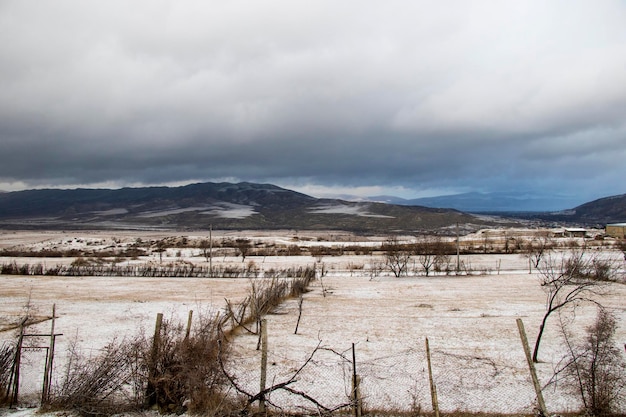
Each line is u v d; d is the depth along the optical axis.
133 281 55.03
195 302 37.16
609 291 38.69
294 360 18.98
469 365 18.16
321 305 35.25
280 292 37.56
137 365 14.00
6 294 42.16
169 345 13.52
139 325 26.72
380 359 19.12
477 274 59.88
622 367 15.71
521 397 14.66
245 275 61.78
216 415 12.56
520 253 84.38
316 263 77.44
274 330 25.36
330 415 12.87
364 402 13.90
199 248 118.69
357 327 26.16
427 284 50.34
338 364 18.31
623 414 12.82
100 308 33.75
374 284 51.12
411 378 16.62
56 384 15.09
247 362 18.55
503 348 20.78
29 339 22.61
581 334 22.88
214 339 17.36
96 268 68.06
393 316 29.86
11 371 14.02
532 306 33.34
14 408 13.39
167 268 70.19
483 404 14.13
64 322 27.77
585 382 14.23
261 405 12.71
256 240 146.38
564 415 13.14
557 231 147.38
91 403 12.85
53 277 59.75
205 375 13.45
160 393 13.00
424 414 13.30
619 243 93.31
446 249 88.06
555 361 18.48
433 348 20.97
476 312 31.09
